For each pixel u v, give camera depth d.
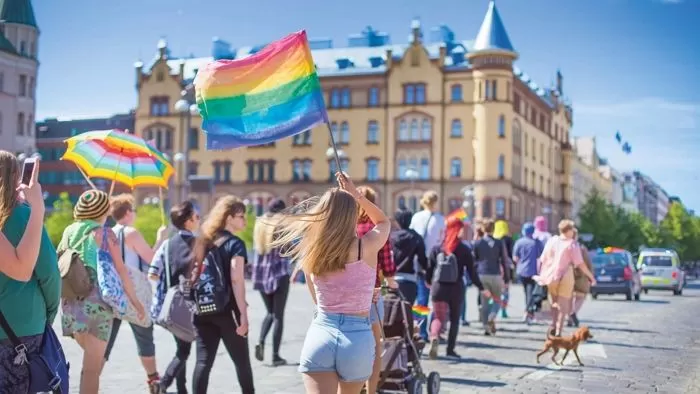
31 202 4.55
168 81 78.06
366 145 74.62
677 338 15.51
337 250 5.04
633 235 102.00
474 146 71.94
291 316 20.05
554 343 11.67
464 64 72.94
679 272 36.34
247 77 6.40
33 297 4.66
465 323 17.75
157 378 8.54
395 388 8.23
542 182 87.69
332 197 5.12
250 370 7.51
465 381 10.09
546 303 14.64
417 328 8.70
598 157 127.56
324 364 5.04
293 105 6.36
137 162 9.74
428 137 73.06
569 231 14.10
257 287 11.37
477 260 15.70
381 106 74.31
